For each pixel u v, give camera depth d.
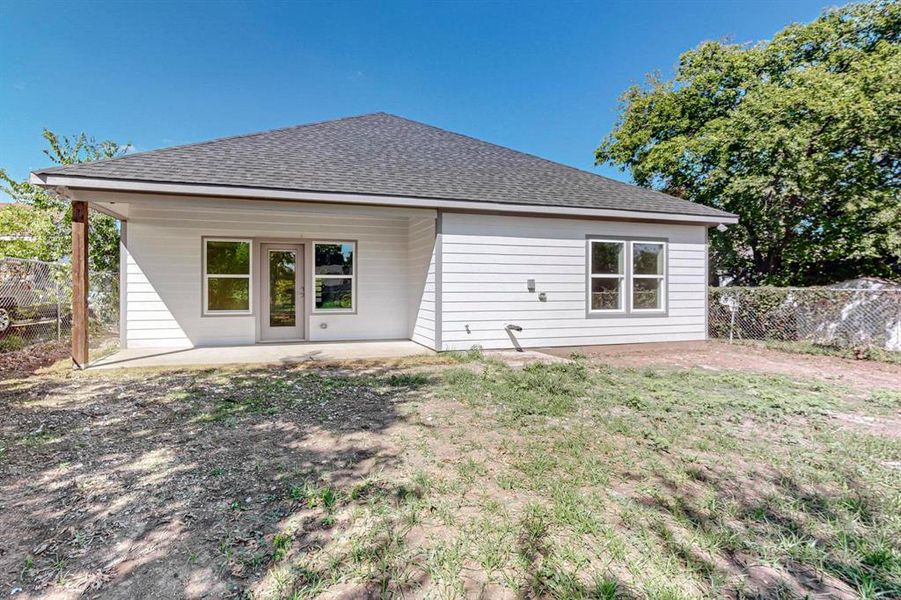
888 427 3.99
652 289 9.03
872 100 10.38
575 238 8.51
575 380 5.70
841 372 6.78
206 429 3.82
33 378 5.76
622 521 2.35
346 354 7.70
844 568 1.98
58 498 2.59
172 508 2.48
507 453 3.27
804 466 3.08
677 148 14.08
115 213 7.73
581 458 3.17
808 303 9.80
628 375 6.16
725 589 1.84
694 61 15.07
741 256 14.30
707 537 2.18
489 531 2.23
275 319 9.18
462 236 7.85
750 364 7.44
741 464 3.12
